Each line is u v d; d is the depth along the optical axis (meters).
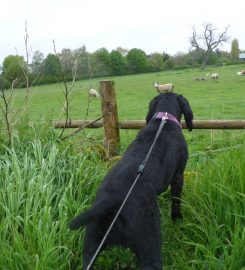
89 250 1.52
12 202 1.84
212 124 2.92
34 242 1.66
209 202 1.98
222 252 1.76
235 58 55.69
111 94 3.09
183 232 1.99
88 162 2.42
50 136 2.70
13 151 2.21
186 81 24.27
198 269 1.72
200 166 2.38
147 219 1.50
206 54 45.31
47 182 2.06
